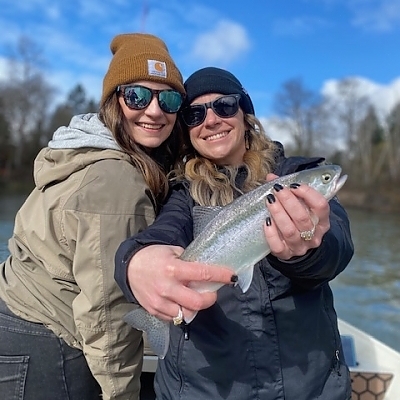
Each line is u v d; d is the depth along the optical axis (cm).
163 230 65
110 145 77
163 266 51
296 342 66
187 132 88
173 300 51
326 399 66
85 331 70
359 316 279
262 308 66
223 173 82
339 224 66
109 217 69
